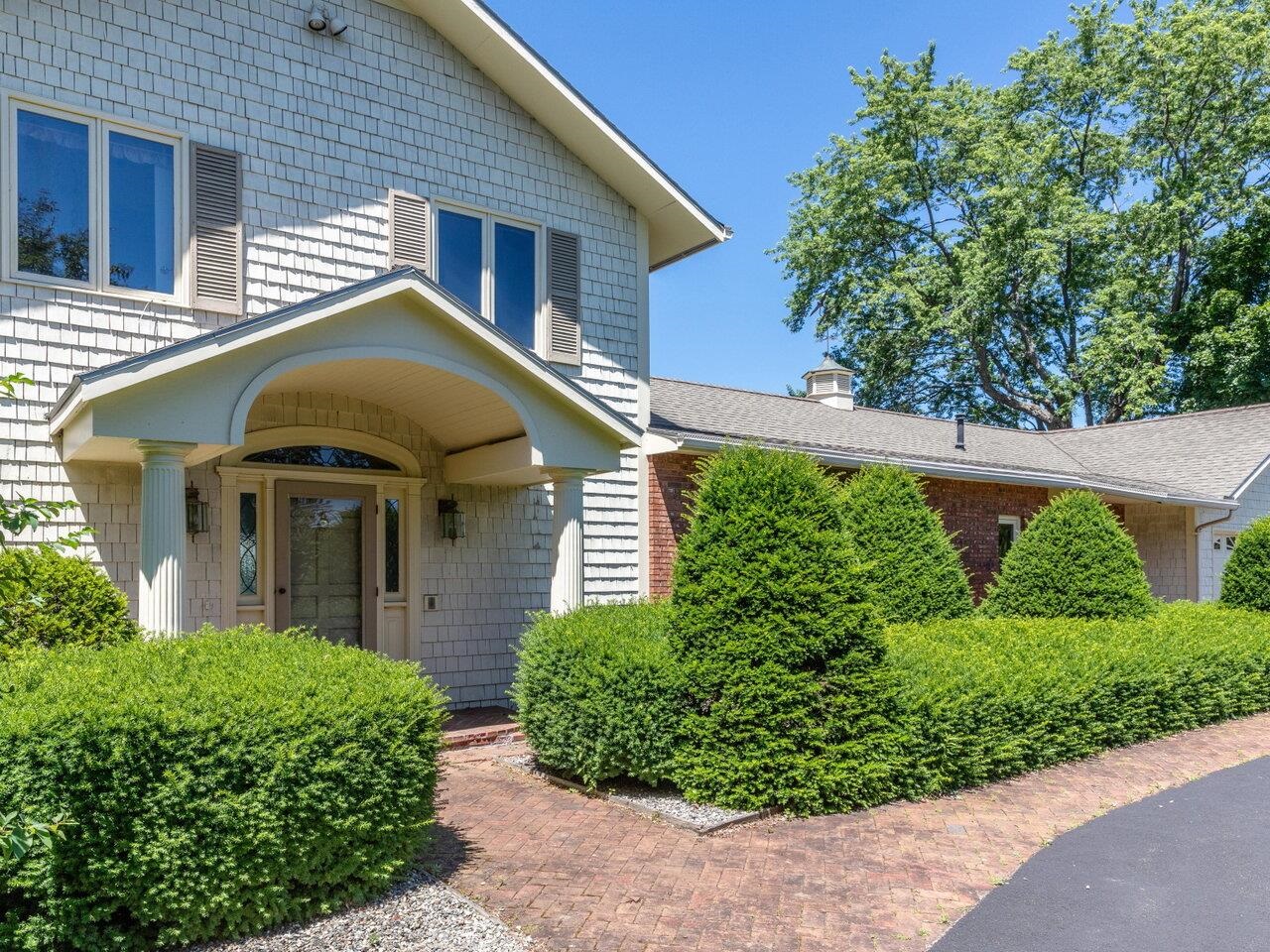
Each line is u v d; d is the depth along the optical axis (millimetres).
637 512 10922
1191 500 16547
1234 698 10070
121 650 5328
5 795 3627
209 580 8266
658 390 13953
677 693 6641
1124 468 19547
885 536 11117
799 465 6930
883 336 30844
